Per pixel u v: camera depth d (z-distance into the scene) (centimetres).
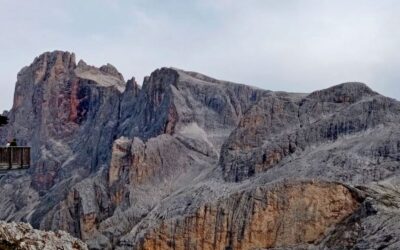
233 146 17350
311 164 14375
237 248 12625
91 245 15550
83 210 17900
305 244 11869
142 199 17425
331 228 11931
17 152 4706
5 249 3719
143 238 13538
